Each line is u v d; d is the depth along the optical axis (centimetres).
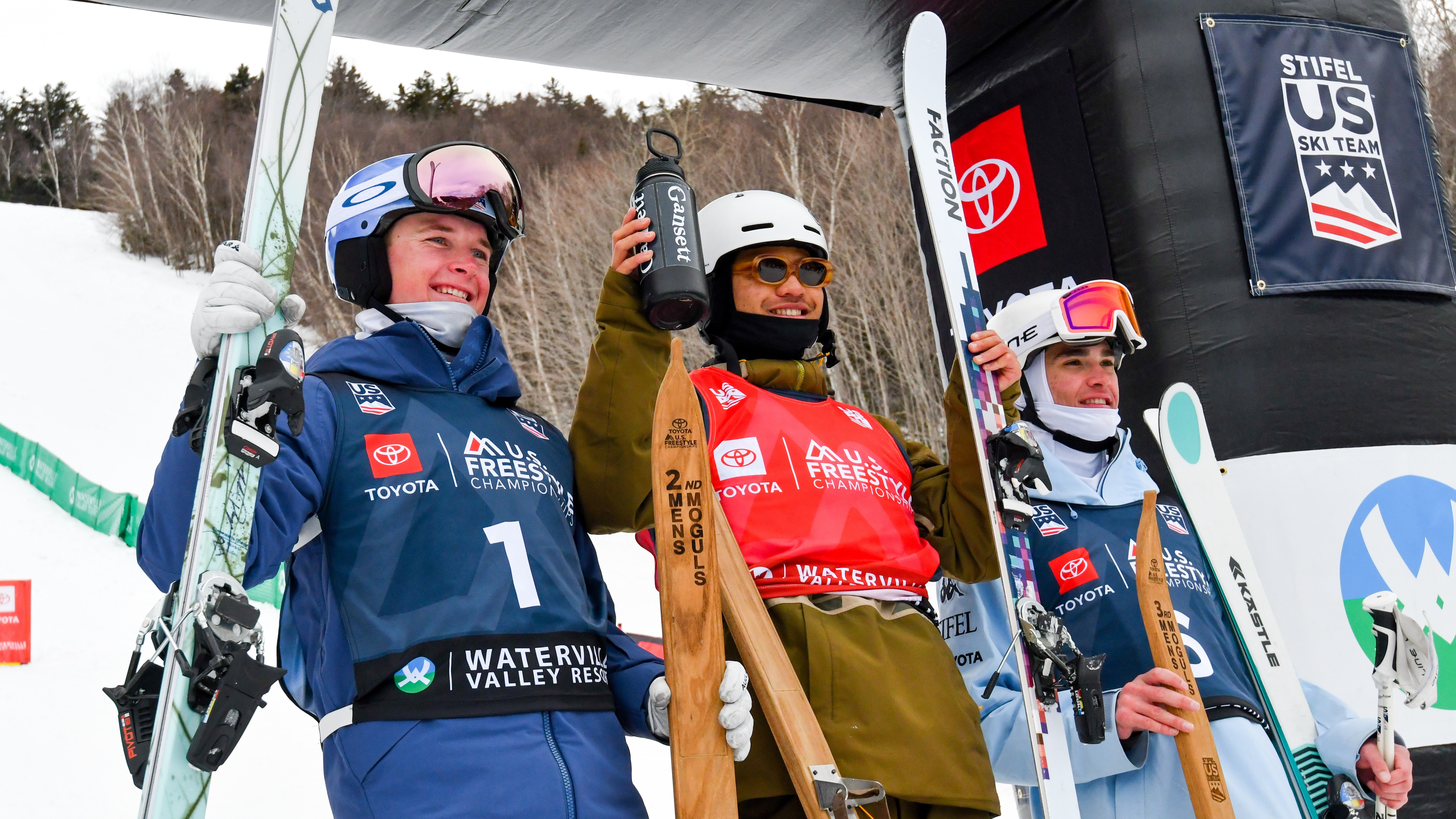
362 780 151
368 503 162
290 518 156
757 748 185
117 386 2564
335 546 161
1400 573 317
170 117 3653
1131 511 261
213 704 134
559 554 172
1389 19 366
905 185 2534
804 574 195
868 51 383
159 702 135
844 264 2548
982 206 375
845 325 2506
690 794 160
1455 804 304
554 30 359
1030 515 219
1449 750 308
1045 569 246
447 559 161
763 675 179
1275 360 327
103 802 726
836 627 189
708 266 230
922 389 2425
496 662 157
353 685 155
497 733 152
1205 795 216
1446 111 2184
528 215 2878
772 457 206
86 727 901
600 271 2820
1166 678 221
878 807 178
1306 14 353
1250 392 325
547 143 3253
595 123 3291
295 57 169
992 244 371
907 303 2478
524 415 192
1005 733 226
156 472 151
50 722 905
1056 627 217
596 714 165
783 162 2669
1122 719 223
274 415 144
